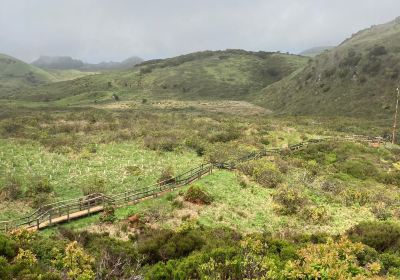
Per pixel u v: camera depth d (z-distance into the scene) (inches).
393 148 2233.0
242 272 527.2
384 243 799.7
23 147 1712.6
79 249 590.2
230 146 2026.3
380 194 1369.3
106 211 954.7
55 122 2539.4
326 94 4227.4
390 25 5659.5
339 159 1941.4
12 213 1025.5
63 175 1370.6
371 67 4163.4
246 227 994.1
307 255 592.4
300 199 1200.2
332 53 5068.9
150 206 1051.9
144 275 579.2
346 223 1077.8
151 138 1987.0
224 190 1257.4
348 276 538.0
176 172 1492.4
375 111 3540.8
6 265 532.7
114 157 1658.5
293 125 2915.8
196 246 719.1
